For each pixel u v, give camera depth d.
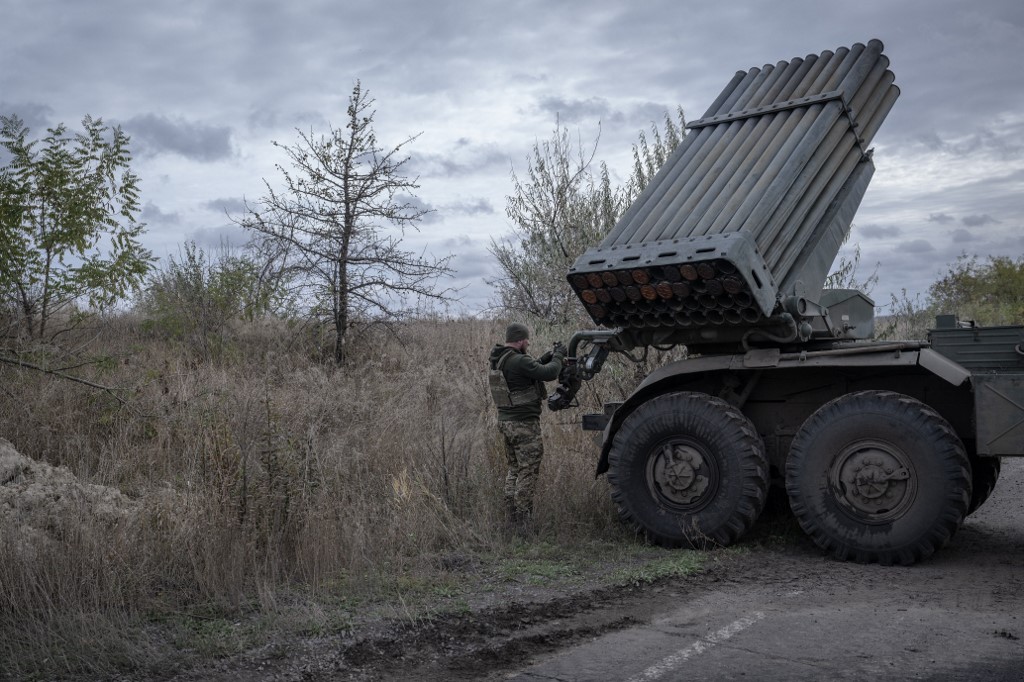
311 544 5.44
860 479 5.99
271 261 11.76
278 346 11.09
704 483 6.43
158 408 7.76
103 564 4.80
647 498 6.63
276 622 4.55
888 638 4.45
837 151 6.85
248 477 5.91
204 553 5.12
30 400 7.70
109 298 8.81
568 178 11.49
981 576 5.68
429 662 4.22
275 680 3.94
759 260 6.08
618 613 4.95
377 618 4.66
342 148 11.53
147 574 4.96
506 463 7.59
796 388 6.80
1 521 5.07
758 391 6.90
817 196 6.72
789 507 7.38
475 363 10.01
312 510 5.73
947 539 5.83
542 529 6.70
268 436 6.20
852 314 7.32
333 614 4.70
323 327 11.64
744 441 6.36
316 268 11.59
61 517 5.40
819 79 6.94
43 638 4.16
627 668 4.09
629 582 5.48
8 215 8.15
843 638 4.46
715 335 6.68
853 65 6.89
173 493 5.79
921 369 6.43
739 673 3.99
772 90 7.17
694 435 6.50
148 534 5.28
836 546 6.09
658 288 6.23
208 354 10.40
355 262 11.70
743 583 5.59
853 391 6.66
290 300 11.73
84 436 7.40
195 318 11.27
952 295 21.81
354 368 10.86
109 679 3.87
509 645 4.40
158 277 11.66
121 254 8.76
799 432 6.28
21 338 8.03
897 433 5.91
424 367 10.13
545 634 4.56
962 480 5.78
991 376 5.80
